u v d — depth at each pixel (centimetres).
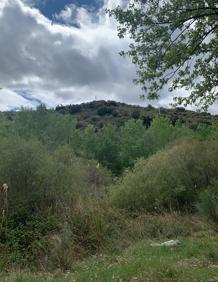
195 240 859
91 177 1756
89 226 1016
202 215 1090
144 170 1427
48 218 1047
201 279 566
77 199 1155
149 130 4312
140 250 830
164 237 963
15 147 1158
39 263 873
